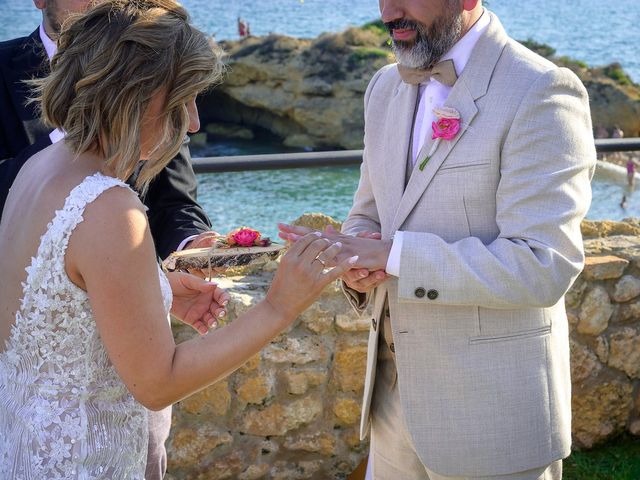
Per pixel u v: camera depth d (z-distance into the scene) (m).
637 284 3.31
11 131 2.48
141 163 2.47
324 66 26.16
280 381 2.98
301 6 54.47
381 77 2.40
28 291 1.67
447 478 2.16
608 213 11.59
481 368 2.10
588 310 3.27
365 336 3.03
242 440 2.99
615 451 3.37
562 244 1.99
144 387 1.65
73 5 2.36
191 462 2.95
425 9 2.02
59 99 1.65
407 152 2.21
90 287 1.61
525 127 1.98
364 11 52.41
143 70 1.59
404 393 2.15
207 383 1.72
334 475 3.09
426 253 2.01
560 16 56.66
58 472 1.70
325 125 25.80
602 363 3.33
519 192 1.99
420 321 2.12
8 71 2.48
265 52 26.31
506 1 65.44
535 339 2.13
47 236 1.62
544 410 2.14
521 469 2.12
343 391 3.05
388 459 2.37
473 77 2.07
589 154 2.04
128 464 1.80
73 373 1.69
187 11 1.71
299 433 3.04
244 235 2.29
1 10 36.34
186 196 2.57
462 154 2.05
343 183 12.95
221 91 26.53
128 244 1.61
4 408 1.77
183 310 2.18
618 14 58.09
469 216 2.08
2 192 2.31
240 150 25.42
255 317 1.76
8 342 1.75
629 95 25.02
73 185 1.65
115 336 1.62
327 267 2.04
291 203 11.86
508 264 1.97
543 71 2.02
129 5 1.64
